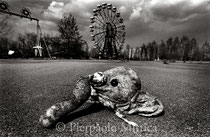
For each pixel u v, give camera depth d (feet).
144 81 20.04
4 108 8.89
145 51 281.33
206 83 20.17
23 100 10.49
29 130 6.48
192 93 13.97
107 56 100.37
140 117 8.07
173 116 8.39
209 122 7.73
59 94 12.22
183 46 246.06
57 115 6.64
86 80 7.95
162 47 260.62
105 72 8.96
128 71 9.14
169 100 11.53
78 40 135.44
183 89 15.70
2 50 85.97
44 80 18.31
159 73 31.53
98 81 8.21
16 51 102.73
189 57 240.12
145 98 8.47
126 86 8.41
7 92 12.38
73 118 7.76
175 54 249.34
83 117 7.91
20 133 6.23
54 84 16.11
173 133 6.57
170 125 7.29
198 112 9.09
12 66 35.55
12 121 7.28
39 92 12.72
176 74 30.89
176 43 253.03
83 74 24.26
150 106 8.16
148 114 8.05
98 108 9.16
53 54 124.77
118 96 8.27
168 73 32.27
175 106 10.11
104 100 8.57
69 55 130.93
